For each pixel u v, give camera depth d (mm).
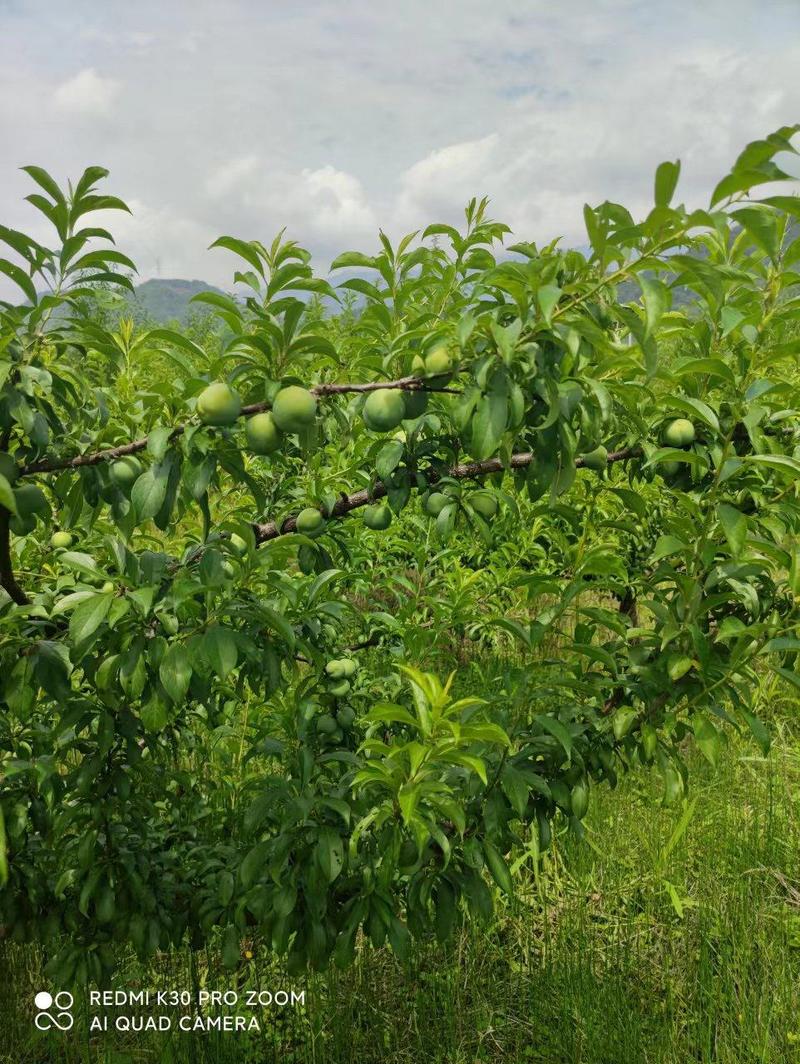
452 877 2332
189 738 3051
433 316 2109
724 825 4242
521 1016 3256
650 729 2234
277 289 1951
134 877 2500
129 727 2293
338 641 3082
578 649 2248
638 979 3381
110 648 2025
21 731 2605
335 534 3010
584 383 1926
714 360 2029
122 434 2068
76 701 2234
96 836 2383
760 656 2238
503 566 4719
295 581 2977
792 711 5348
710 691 2221
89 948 2568
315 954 2355
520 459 2301
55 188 1777
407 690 3053
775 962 3365
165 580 2127
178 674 1923
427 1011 3221
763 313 2182
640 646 2324
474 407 1854
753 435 2100
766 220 1429
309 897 2330
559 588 2410
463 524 2391
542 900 3773
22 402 1795
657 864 3795
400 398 1938
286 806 2328
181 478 1919
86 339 1959
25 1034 3012
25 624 2107
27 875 2496
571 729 2270
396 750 1781
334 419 2350
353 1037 3078
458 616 3850
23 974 3199
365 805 2309
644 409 2447
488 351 1841
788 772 4801
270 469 3670
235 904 2562
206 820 3242
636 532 2459
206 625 2020
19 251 1804
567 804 2336
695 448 2342
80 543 2650
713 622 2658
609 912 3771
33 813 2400
